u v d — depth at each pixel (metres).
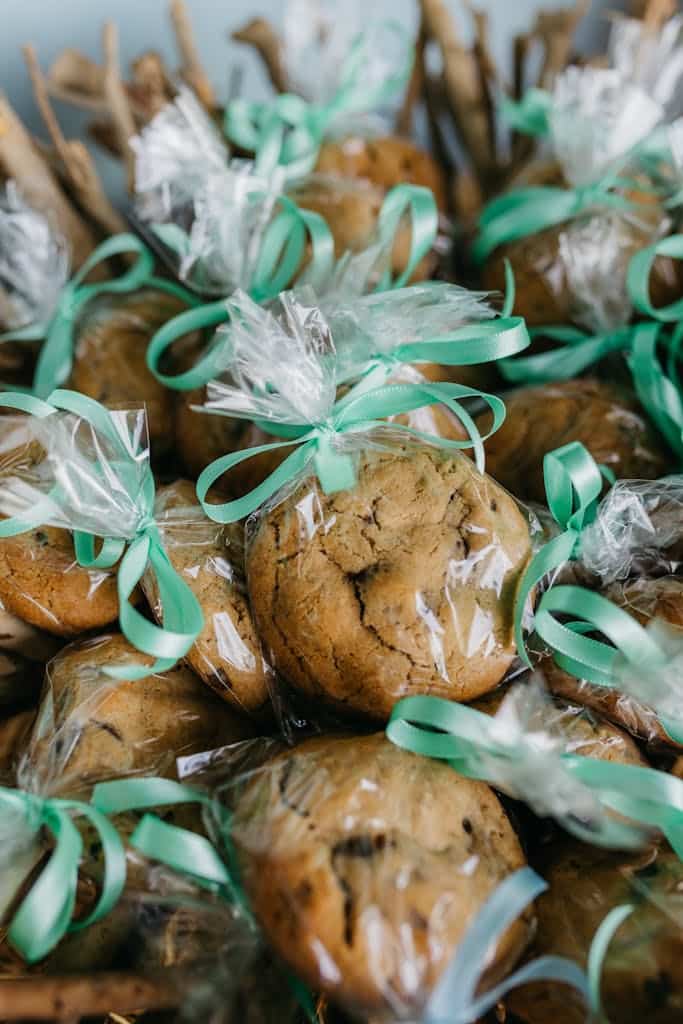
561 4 0.49
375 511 0.28
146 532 0.29
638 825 0.27
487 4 0.49
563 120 0.37
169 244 0.37
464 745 0.26
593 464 0.29
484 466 0.32
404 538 0.28
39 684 0.32
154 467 0.35
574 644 0.27
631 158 0.37
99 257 0.37
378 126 0.43
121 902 0.27
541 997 0.26
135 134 0.40
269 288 0.35
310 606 0.27
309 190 0.38
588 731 0.28
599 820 0.25
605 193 0.37
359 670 0.27
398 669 0.27
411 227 0.38
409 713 0.26
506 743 0.26
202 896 0.27
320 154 0.40
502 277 0.37
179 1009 0.26
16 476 0.30
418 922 0.24
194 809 0.28
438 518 0.28
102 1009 0.25
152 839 0.26
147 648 0.27
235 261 0.36
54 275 0.37
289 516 0.29
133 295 0.38
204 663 0.28
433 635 0.27
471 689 0.27
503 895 0.25
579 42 0.50
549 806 0.25
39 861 0.27
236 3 0.47
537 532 0.30
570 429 0.33
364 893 0.24
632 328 0.36
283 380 0.29
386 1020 0.24
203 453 0.33
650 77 0.40
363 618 0.27
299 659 0.28
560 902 0.26
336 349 0.30
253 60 0.49
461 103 0.44
